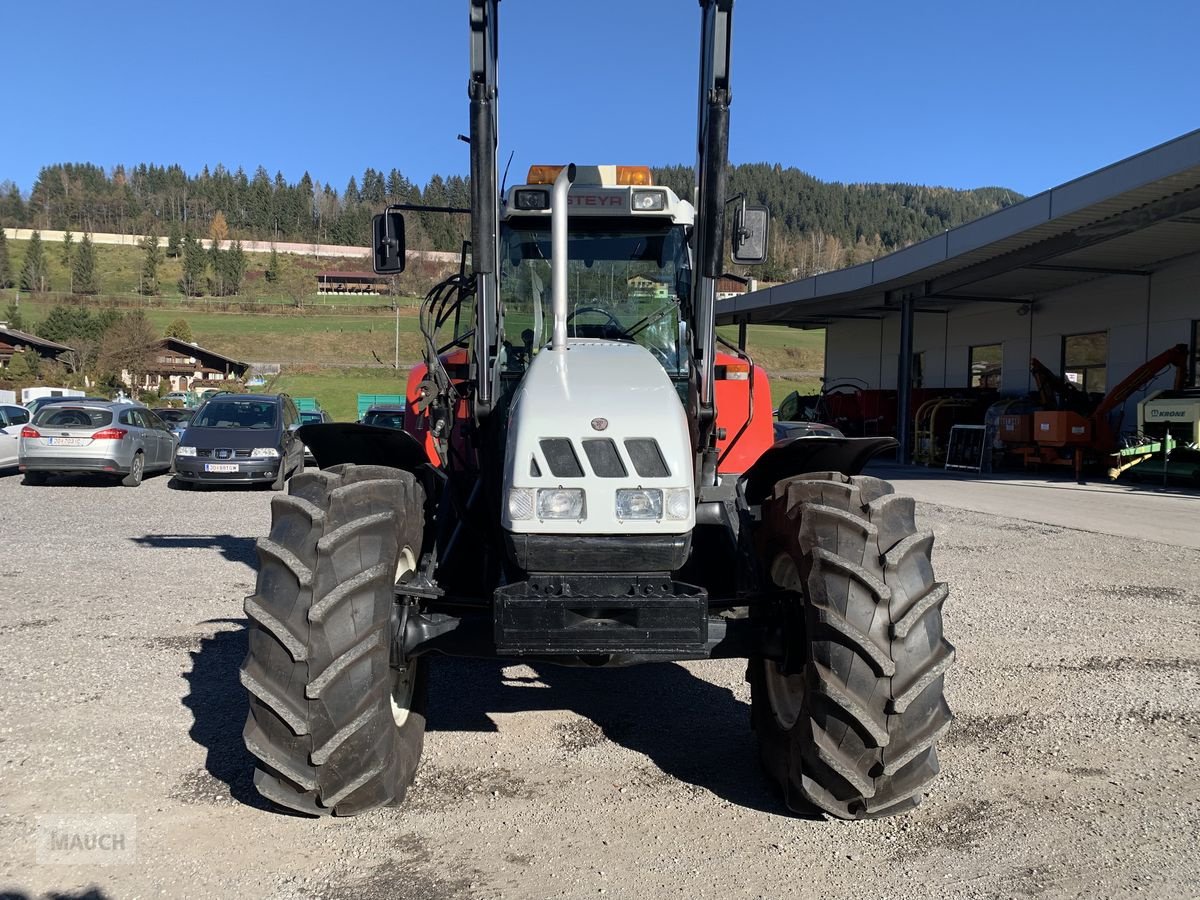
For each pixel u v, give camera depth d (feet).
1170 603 23.06
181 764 12.85
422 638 11.45
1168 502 46.19
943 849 10.72
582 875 10.09
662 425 10.84
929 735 10.64
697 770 13.07
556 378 11.45
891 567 10.75
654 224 14.87
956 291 80.07
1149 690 16.34
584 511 10.64
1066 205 53.26
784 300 91.50
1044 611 22.20
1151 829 11.19
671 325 14.92
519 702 16.02
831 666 10.61
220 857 10.37
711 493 13.60
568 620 10.55
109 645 18.62
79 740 13.67
